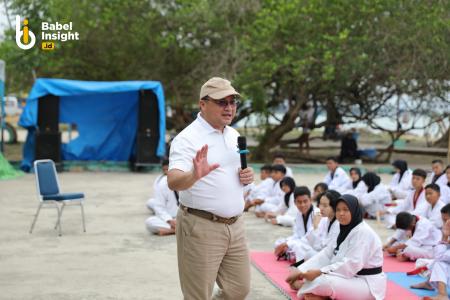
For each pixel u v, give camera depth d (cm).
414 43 1594
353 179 1012
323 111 2058
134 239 767
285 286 560
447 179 967
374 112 1923
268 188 962
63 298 518
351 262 491
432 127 2188
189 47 1816
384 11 1586
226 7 1681
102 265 634
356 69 1588
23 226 840
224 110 363
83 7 1705
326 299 507
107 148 1600
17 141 2375
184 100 1916
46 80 1480
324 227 605
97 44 1794
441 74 1648
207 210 364
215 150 363
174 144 362
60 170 1509
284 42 1655
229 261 380
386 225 892
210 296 376
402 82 1694
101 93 1532
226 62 1689
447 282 529
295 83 1727
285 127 1869
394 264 664
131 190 1232
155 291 543
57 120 1498
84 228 809
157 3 1736
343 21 1587
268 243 762
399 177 1077
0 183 1292
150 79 1869
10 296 521
